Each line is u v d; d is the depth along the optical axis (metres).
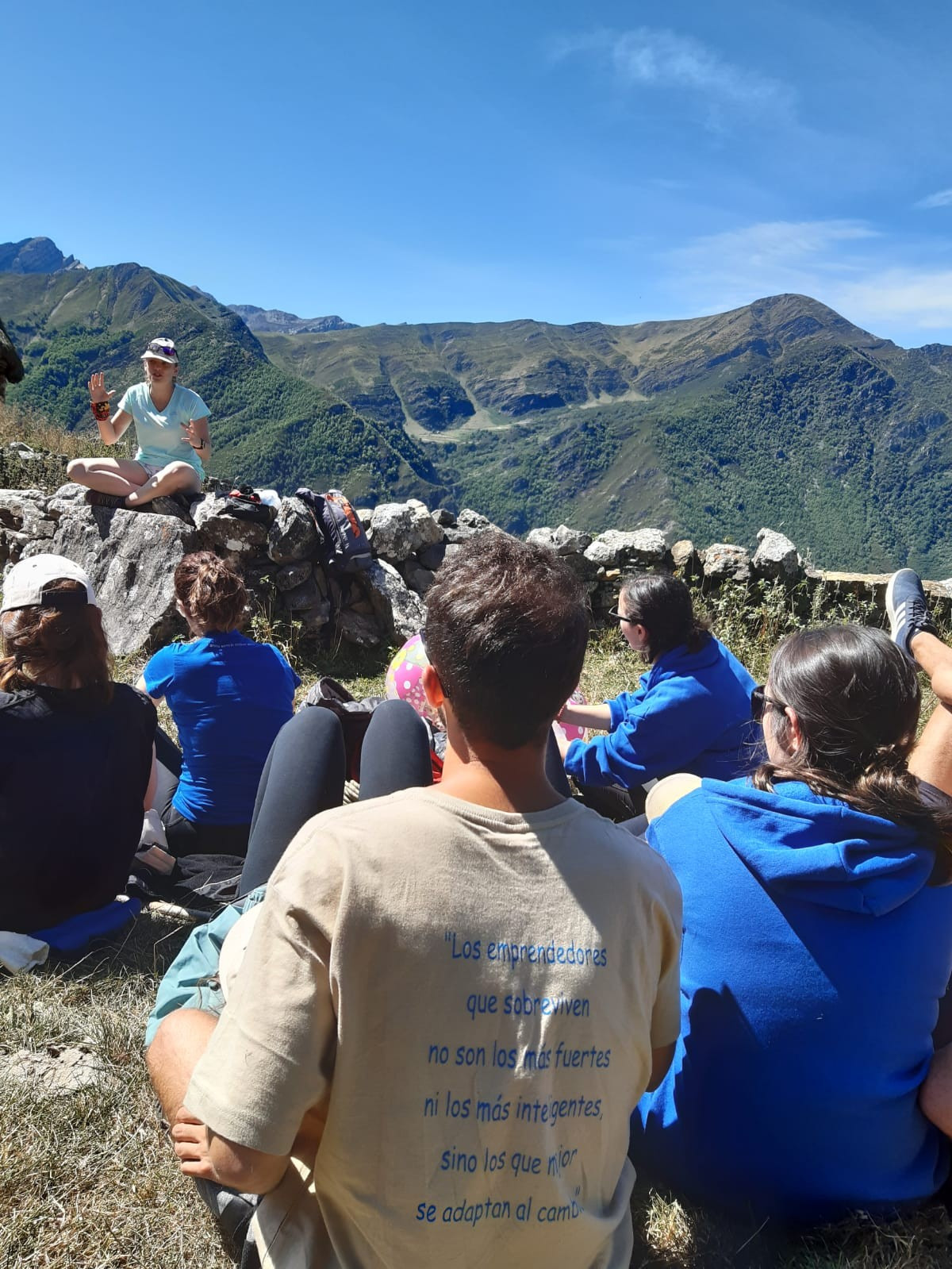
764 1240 2.00
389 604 6.85
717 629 7.49
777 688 2.02
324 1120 1.42
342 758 2.77
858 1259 1.90
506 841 1.36
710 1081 1.97
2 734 2.74
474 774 1.42
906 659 1.96
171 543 6.60
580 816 1.44
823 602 7.93
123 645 6.52
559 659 1.36
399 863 1.29
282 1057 1.26
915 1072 1.92
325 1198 1.39
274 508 6.80
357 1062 1.29
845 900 1.84
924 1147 2.02
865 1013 1.83
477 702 1.37
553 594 1.38
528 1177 1.33
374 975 1.27
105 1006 2.67
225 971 1.96
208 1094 1.29
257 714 3.57
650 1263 1.97
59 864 2.83
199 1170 1.52
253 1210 1.76
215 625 3.60
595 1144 1.41
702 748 3.57
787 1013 1.85
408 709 2.80
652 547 7.71
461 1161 1.30
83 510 7.27
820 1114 1.86
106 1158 2.14
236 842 3.61
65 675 2.85
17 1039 2.51
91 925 2.99
